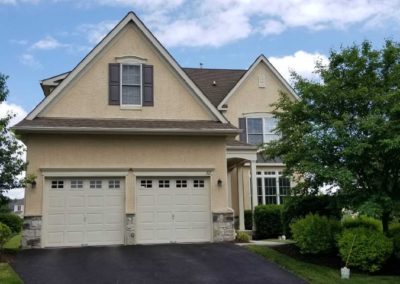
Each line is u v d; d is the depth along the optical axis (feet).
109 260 46.57
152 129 57.36
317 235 48.14
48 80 69.67
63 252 50.80
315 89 48.42
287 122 50.55
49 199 55.67
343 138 45.06
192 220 59.36
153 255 49.21
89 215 56.54
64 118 58.39
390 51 47.83
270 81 88.22
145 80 61.87
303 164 45.78
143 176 58.34
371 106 47.37
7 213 83.20
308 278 41.32
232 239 59.82
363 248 43.47
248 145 71.31
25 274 40.81
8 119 51.85
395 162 46.24
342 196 47.39
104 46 60.90
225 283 39.50
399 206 44.47
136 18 61.93
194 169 59.88
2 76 57.16
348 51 48.98
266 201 82.28
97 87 60.18
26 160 55.21
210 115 63.05
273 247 53.93
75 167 56.24
